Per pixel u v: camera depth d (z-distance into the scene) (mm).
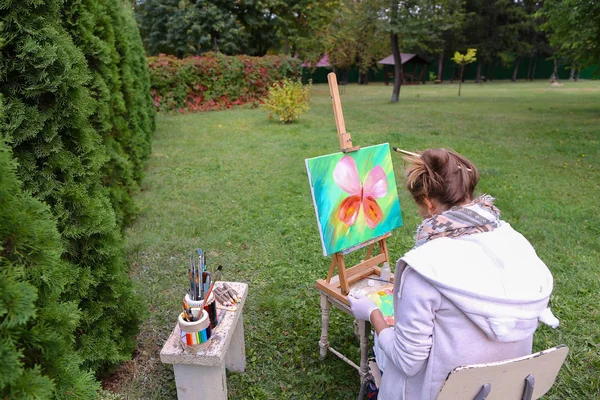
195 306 2029
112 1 4941
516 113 14336
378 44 27219
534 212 5086
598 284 3486
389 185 2580
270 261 3982
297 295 3436
